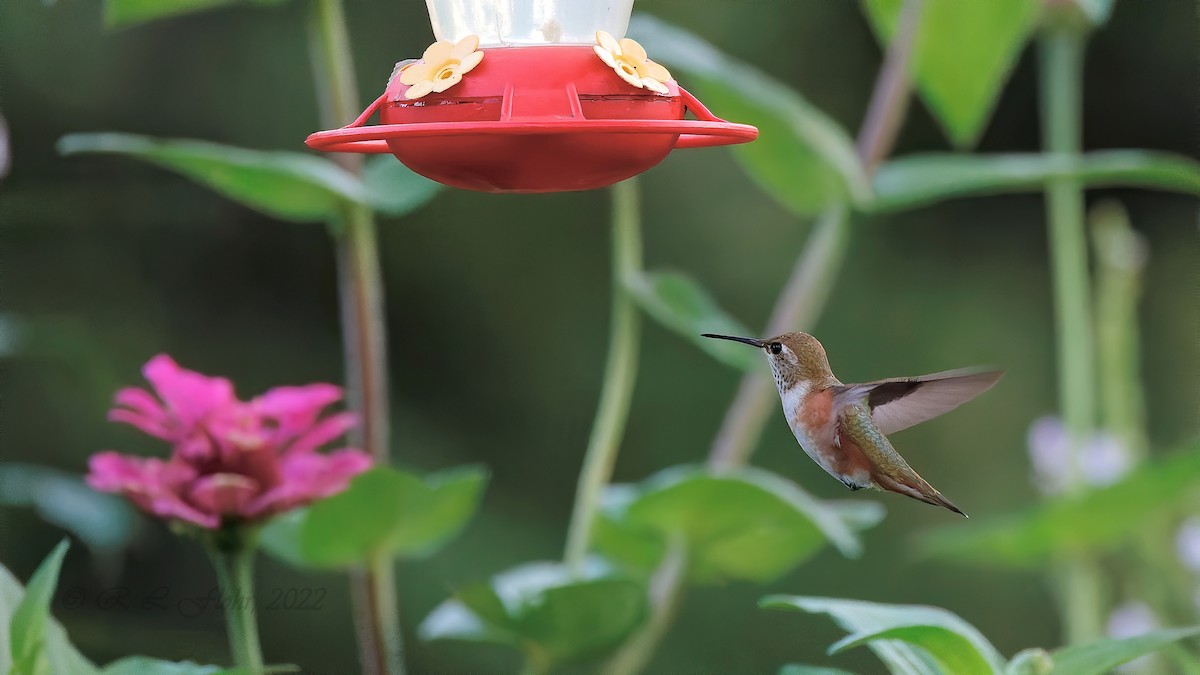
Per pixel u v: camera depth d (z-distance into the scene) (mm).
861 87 7625
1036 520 5484
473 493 5312
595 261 7586
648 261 7324
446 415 7422
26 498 5422
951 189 5402
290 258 7352
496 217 7578
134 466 5191
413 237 7504
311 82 7047
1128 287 5551
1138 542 5496
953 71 5438
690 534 5375
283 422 5219
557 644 5324
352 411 5371
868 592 7113
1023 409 7605
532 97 5102
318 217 5367
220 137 7000
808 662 6605
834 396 5207
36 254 6875
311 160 5328
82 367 5703
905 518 7281
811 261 5453
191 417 5199
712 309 5414
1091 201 8195
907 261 7816
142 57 6973
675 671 6539
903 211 7828
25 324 5484
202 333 7199
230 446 5188
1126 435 5555
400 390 7414
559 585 5293
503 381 7496
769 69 7598
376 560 5340
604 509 5418
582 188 5148
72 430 6297
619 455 7328
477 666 6383
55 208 6883
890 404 5219
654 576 5453
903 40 5445
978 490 7445
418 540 5336
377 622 5348
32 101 6820
